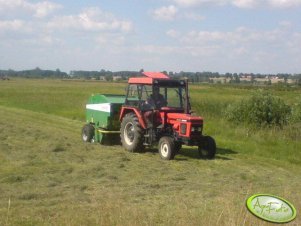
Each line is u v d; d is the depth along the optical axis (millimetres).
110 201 8008
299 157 14938
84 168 11820
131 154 14430
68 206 8117
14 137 17078
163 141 13797
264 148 16188
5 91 57406
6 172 11102
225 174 12070
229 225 5746
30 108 33906
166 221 6684
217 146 16562
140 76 15367
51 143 15469
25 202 8555
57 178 10727
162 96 14445
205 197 9250
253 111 21594
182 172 12078
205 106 26594
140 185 10344
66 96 47438
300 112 20547
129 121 14844
